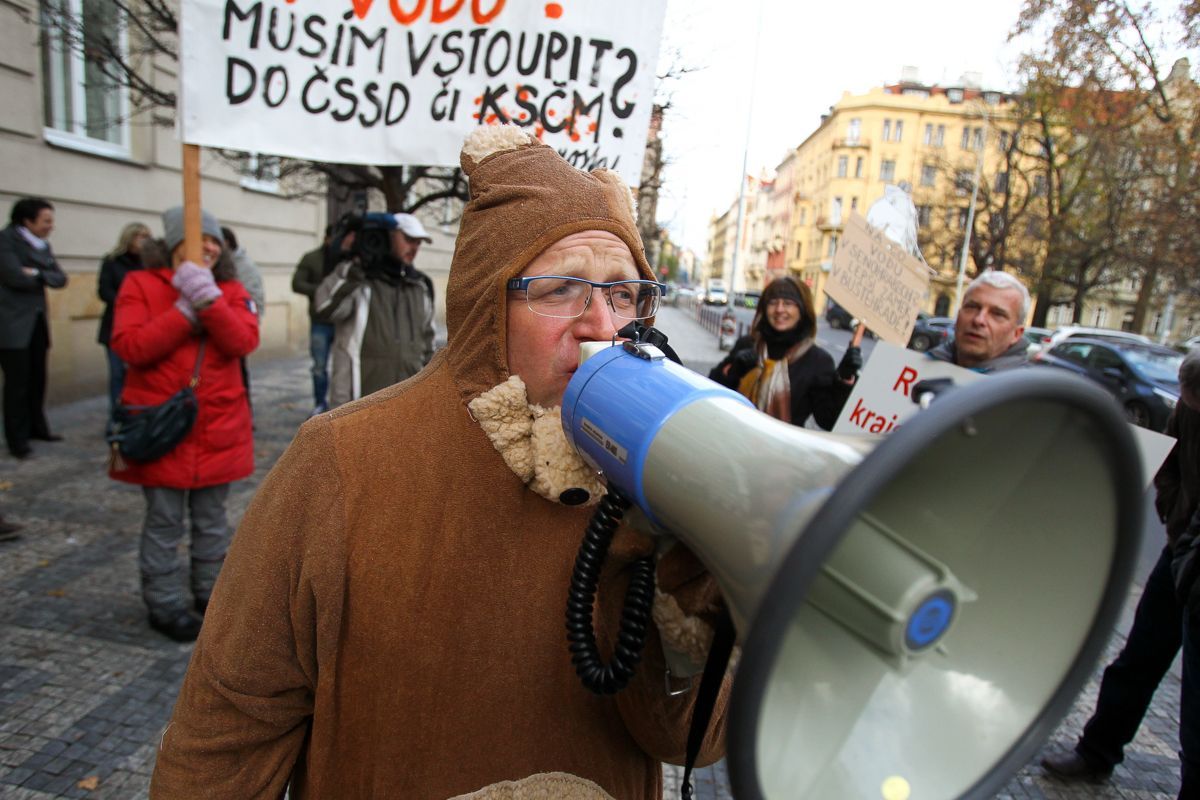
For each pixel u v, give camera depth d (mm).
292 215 9469
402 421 941
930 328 20375
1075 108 15969
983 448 524
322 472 911
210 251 2846
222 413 2836
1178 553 2018
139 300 2730
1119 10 13641
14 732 2359
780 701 548
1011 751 586
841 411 2660
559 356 909
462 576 903
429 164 2762
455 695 903
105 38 5141
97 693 2570
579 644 760
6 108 5648
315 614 913
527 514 921
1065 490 564
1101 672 3236
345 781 928
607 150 2799
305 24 2627
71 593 3229
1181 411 2297
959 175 28062
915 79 53688
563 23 2705
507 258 903
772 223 75250
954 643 614
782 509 511
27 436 5020
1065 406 486
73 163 6305
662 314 32250
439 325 14469
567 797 909
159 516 2838
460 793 905
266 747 963
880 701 593
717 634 732
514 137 1000
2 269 4789
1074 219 21531
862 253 2848
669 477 629
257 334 2883
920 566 538
